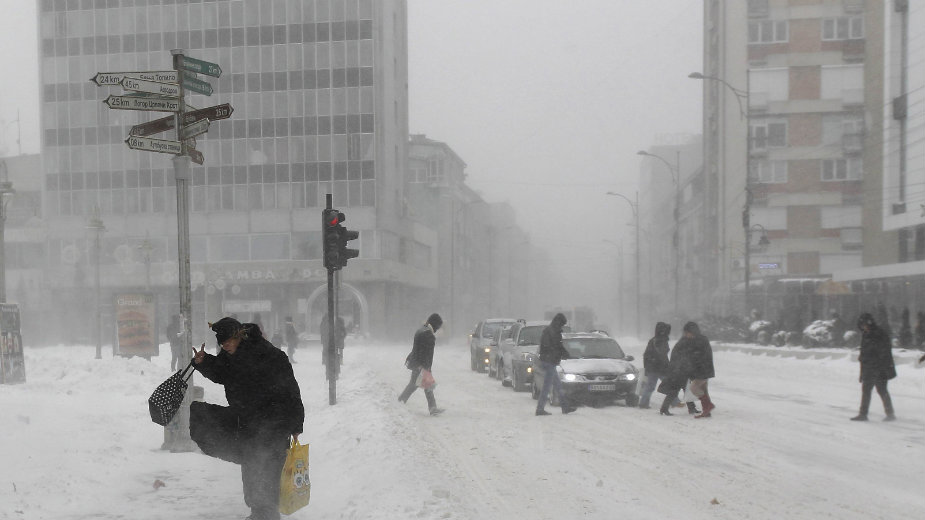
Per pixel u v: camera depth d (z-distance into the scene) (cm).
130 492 794
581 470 977
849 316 3959
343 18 6262
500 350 2498
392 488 807
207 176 6303
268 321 6312
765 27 6075
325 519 705
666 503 796
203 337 5947
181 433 1034
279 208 6262
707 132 7250
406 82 7406
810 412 1602
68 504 726
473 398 1964
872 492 840
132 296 2444
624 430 1351
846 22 5984
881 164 5566
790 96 6019
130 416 1263
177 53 1072
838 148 5941
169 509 726
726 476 933
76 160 6369
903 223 4306
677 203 5850
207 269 6266
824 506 779
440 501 756
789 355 3253
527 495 834
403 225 7119
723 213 6306
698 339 1539
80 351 3575
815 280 4600
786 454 1085
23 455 873
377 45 6322
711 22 6956
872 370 1429
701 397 1542
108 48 6319
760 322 4038
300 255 6244
